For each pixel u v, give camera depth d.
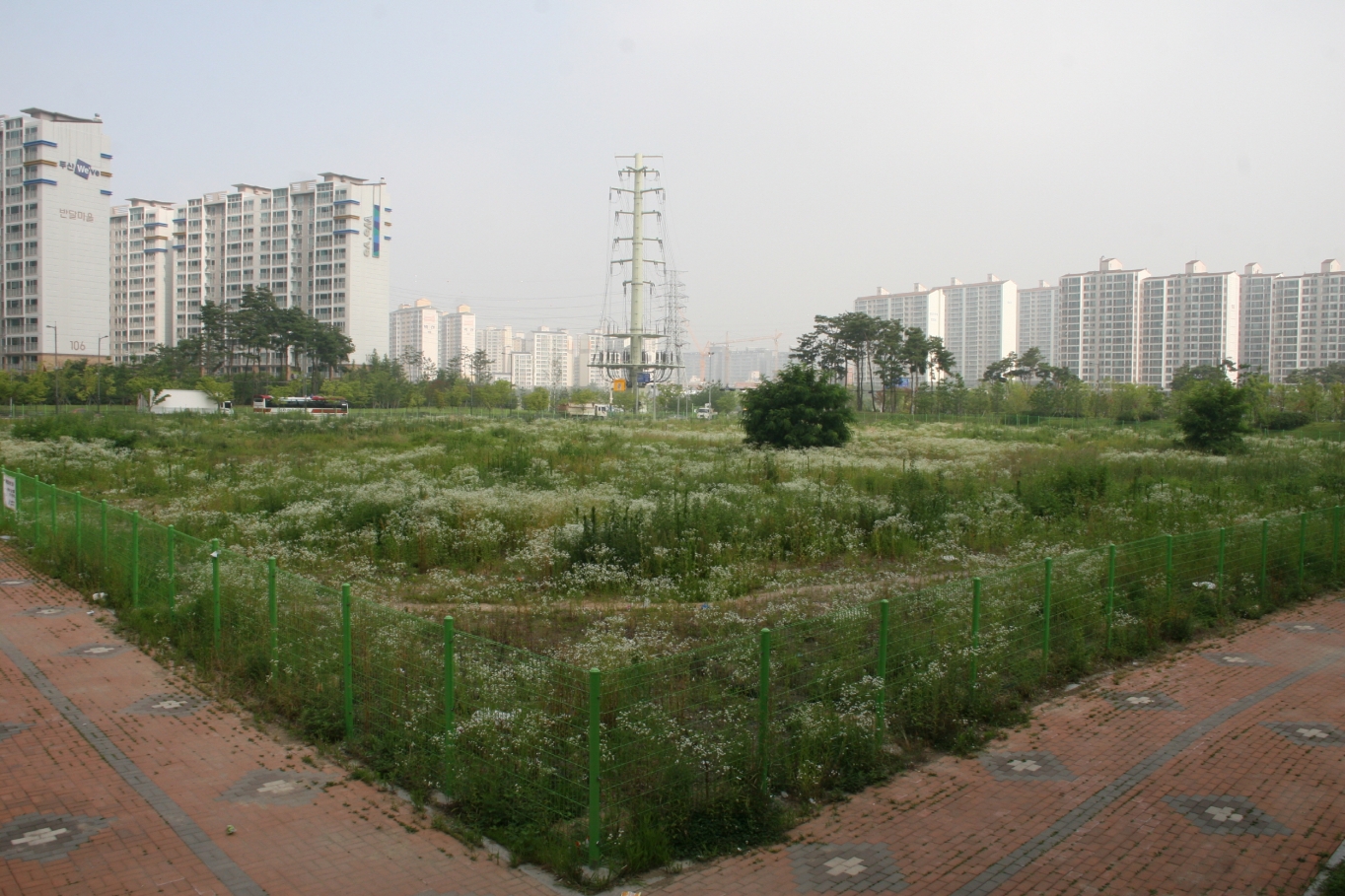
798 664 7.43
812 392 33.56
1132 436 42.12
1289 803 6.21
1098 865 5.39
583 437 36.09
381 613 7.47
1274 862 5.43
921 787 6.46
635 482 20.62
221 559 9.44
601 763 5.54
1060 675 8.73
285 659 7.91
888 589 11.03
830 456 28.53
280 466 23.84
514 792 5.84
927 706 7.39
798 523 14.68
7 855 5.34
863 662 7.36
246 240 123.50
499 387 87.75
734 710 6.52
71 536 13.11
